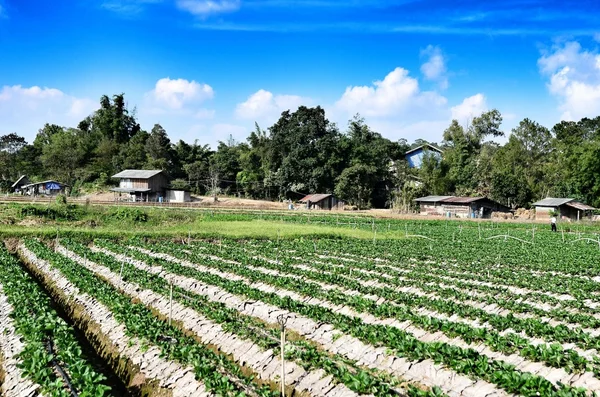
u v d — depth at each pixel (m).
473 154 104.81
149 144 115.94
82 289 22.70
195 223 58.84
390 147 113.81
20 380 13.48
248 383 13.09
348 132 112.19
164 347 15.30
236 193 112.81
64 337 15.22
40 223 52.12
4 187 101.50
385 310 18.58
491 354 14.91
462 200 83.44
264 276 25.78
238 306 21.67
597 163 82.56
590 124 112.31
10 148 121.81
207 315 19.08
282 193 105.00
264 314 20.31
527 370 13.77
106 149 115.62
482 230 60.28
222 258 33.84
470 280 26.89
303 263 31.14
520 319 17.55
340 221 69.69
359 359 15.38
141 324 16.73
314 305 19.70
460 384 12.90
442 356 13.80
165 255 34.97
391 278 26.02
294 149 104.69
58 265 27.88
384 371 14.29
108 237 43.88
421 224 68.88
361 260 33.81
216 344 17.41
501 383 12.19
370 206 102.06
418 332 17.14
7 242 40.53
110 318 18.91
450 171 101.75
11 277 22.98
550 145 107.44
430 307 19.83
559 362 13.44
